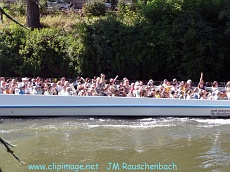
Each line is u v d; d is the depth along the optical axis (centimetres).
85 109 3072
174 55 4147
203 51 4100
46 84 3180
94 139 2531
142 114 3077
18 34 4362
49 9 5200
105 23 4338
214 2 4291
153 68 4209
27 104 3042
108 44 4250
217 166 2048
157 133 2655
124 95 3156
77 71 4231
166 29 4225
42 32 4378
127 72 4247
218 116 3084
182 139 2506
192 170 2006
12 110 3041
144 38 4200
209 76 4172
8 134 2622
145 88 3153
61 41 4309
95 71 4256
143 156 2217
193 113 3078
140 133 2659
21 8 4928
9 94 3030
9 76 4294
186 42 4134
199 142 2439
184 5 4406
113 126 2845
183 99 3061
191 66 4106
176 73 4238
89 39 4253
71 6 5469
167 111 3078
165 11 4400
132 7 4916
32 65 4253
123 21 4419
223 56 4144
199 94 3141
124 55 4209
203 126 2830
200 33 4147
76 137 2570
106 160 2167
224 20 4291
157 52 4184
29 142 2452
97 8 5131
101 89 3141
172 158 2181
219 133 2634
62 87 3141
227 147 2339
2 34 4319
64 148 2353
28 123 2911
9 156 2220
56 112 3070
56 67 4319
